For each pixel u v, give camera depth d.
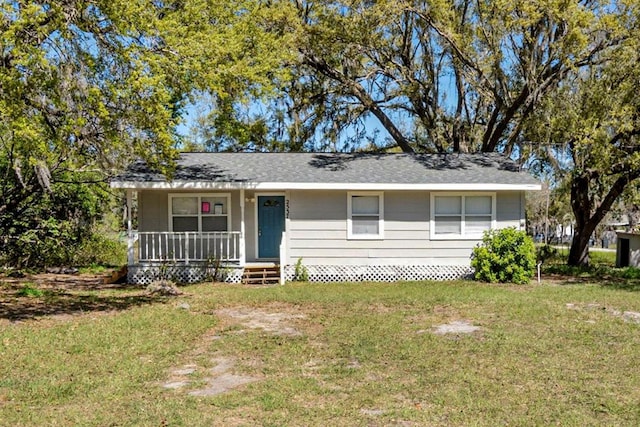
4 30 8.49
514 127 21.84
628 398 5.53
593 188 20.19
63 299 11.84
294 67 21.91
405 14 21.16
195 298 12.21
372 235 16.00
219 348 7.65
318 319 9.74
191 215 16.20
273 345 7.81
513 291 13.15
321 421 4.95
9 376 6.25
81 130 9.89
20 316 9.77
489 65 19.31
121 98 10.00
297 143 24.00
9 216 14.88
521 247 14.91
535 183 15.64
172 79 11.18
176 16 12.15
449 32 18.88
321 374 6.39
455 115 23.56
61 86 9.09
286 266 15.84
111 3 9.33
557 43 15.85
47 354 7.16
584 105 16.17
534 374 6.33
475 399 5.50
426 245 16.08
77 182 15.28
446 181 15.68
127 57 9.83
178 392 5.78
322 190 15.83
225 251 16.23
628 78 15.19
